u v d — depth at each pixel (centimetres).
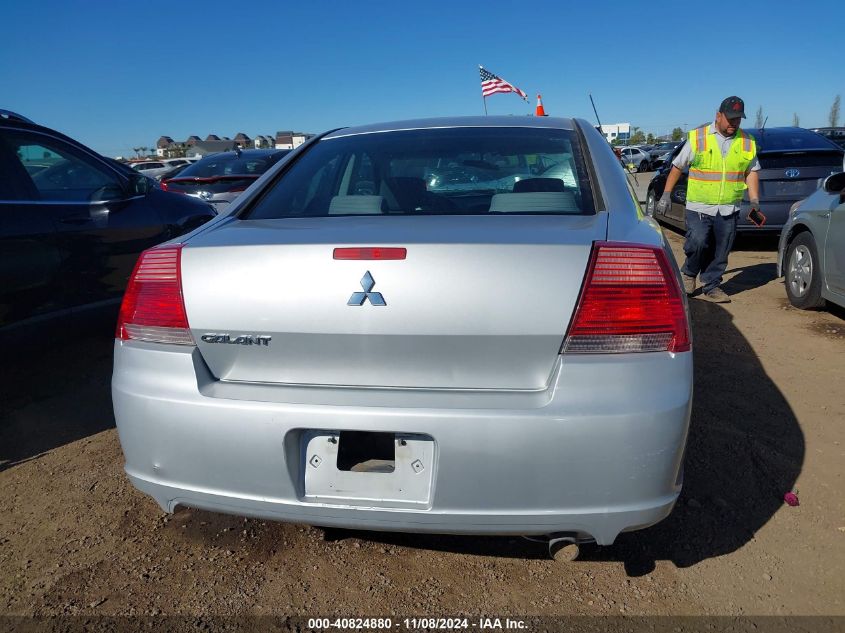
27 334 375
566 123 302
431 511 187
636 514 186
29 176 386
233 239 208
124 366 209
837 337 486
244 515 202
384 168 270
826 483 289
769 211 738
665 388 183
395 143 288
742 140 552
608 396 180
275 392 194
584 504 184
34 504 282
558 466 180
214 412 193
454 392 187
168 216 478
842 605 218
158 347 204
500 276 183
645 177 2477
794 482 290
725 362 436
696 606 218
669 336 188
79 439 343
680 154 583
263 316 193
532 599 223
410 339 186
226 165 817
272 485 194
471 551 249
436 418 181
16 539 258
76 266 401
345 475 193
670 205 902
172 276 203
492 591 227
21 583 233
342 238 196
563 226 205
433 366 187
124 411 206
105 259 422
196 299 199
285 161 288
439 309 183
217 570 239
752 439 328
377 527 194
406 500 190
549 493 183
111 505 281
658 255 192
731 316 547
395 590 228
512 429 179
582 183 245
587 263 185
